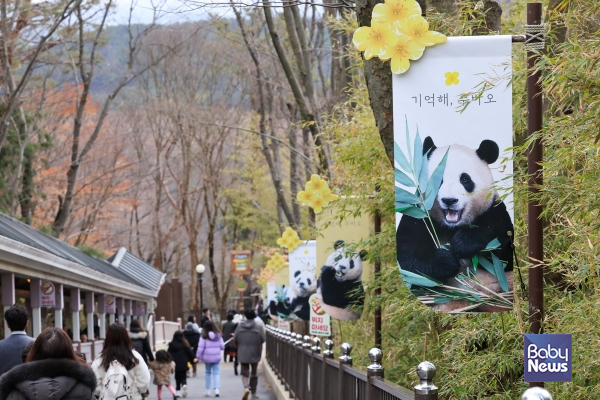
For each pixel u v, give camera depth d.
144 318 36.16
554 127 4.71
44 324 21.17
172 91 43.03
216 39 39.16
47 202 42.41
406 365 8.73
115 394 8.06
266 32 21.98
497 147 4.88
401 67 4.95
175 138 47.25
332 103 18.19
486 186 4.88
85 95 29.41
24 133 26.95
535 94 4.76
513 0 8.50
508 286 4.85
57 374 5.35
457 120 4.91
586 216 4.58
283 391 15.89
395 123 4.95
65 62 28.98
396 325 9.61
